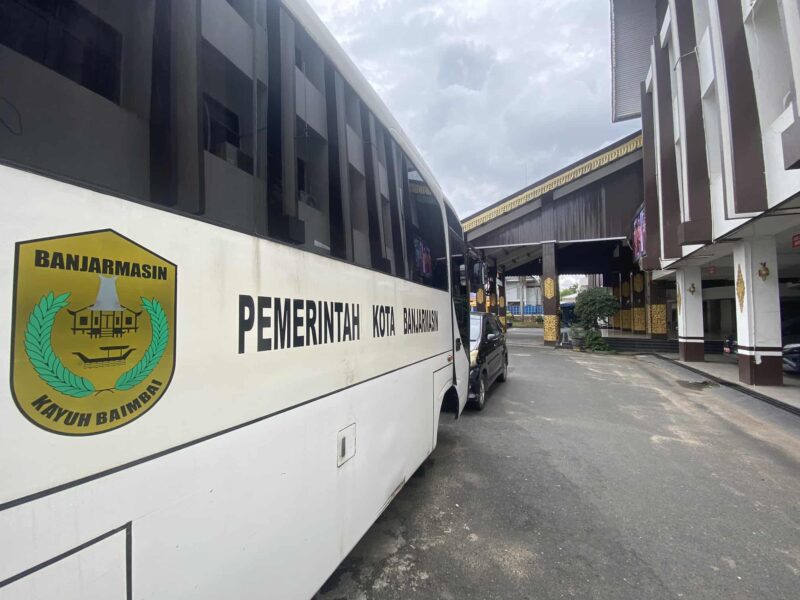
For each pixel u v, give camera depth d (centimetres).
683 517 353
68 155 102
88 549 98
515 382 1015
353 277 240
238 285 146
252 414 151
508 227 2038
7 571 84
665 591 259
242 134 157
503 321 2730
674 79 1155
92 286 99
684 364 1312
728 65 716
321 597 252
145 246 112
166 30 129
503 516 352
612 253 2819
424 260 386
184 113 131
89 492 98
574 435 580
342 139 237
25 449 87
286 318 174
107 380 101
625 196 1852
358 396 240
